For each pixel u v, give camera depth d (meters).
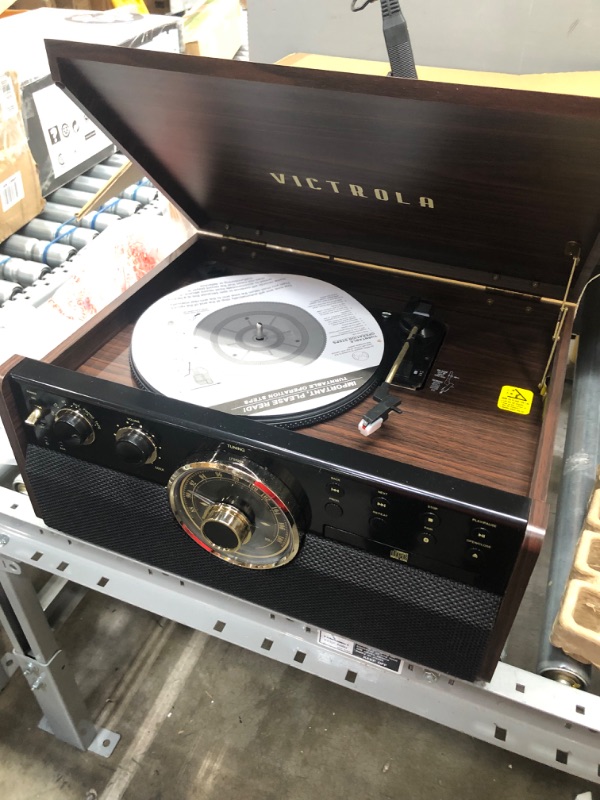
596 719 0.73
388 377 0.85
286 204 0.99
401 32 0.82
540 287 0.93
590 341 1.36
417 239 0.96
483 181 0.77
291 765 1.55
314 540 0.74
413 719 1.65
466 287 0.97
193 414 0.73
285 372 0.84
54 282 1.27
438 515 0.65
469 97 0.62
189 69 0.71
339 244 1.05
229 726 1.62
